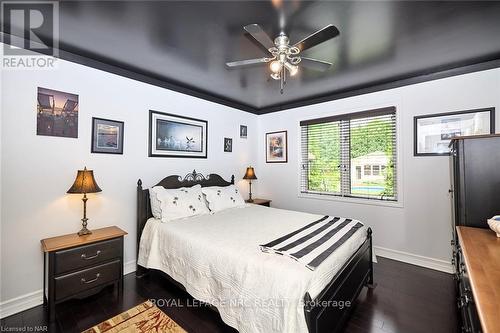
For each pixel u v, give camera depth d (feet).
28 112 6.77
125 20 5.82
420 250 9.53
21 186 6.65
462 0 5.07
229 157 13.35
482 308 2.70
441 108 8.99
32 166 6.83
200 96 11.62
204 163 11.94
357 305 6.91
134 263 9.13
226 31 6.32
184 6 5.28
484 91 8.20
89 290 6.77
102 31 6.32
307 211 13.06
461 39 6.68
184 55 7.73
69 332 5.82
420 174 9.48
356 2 5.12
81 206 7.78
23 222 6.68
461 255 5.09
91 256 6.83
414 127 9.57
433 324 6.07
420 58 7.89
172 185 10.13
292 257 5.15
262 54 7.64
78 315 6.44
